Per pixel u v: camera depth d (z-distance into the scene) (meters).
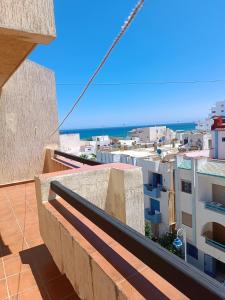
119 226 1.30
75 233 1.85
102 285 1.41
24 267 2.52
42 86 6.62
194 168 13.88
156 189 16.52
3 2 2.11
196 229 14.18
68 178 2.57
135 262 1.44
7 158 5.98
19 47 2.66
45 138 6.72
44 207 2.40
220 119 19.97
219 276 13.75
